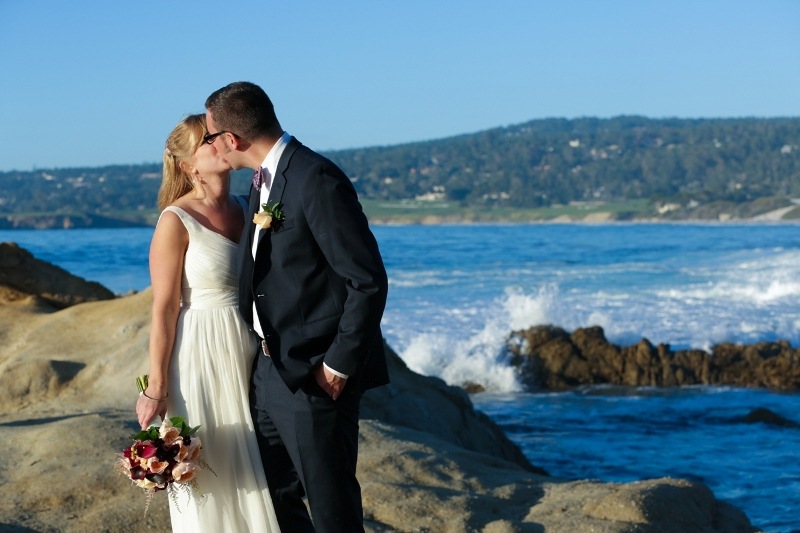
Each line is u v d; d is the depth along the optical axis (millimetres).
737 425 11719
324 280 3338
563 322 18688
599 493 4926
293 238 3311
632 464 9664
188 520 3664
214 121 3438
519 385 15336
